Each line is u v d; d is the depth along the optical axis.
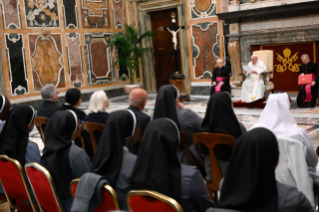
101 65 11.62
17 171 2.58
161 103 2.95
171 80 9.98
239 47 9.86
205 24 10.59
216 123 2.69
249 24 9.57
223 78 8.92
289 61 9.33
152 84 12.23
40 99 10.07
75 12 10.80
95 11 11.34
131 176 1.79
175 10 11.37
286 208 1.43
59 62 10.48
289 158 2.44
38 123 4.34
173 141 1.74
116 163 1.95
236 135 2.65
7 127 2.83
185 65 11.22
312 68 7.68
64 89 10.64
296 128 2.59
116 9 11.93
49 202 2.35
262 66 8.02
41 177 2.28
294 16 8.73
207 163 2.85
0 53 9.17
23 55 9.66
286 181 2.48
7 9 9.27
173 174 1.76
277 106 2.62
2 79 9.27
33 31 9.84
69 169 2.34
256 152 1.35
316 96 7.66
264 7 8.85
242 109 7.99
